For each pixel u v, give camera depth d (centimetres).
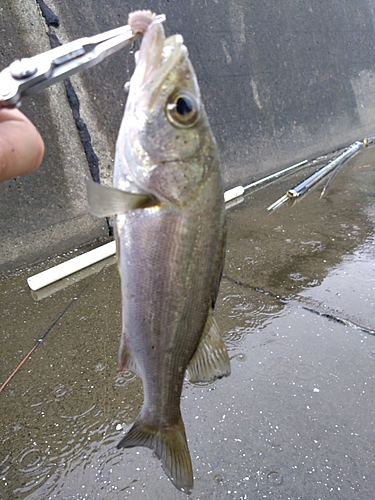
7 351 39
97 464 29
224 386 34
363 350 38
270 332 41
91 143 59
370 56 122
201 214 20
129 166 19
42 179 55
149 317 20
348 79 114
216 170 20
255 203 75
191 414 32
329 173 89
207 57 75
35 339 40
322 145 105
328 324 41
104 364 37
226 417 32
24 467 28
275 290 47
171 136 19
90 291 48
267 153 89
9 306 46
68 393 34
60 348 39
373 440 30
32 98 52
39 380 36
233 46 80
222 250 21
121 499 26
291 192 76
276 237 61
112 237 62
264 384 35
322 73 104
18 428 31
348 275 50
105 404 33
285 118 94
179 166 19
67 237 58
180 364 21
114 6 60
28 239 54
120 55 61
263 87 88
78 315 44
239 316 43
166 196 19
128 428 31
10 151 15
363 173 89
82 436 31
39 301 47
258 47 86
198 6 73
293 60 95
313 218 67
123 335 21
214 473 28
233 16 79
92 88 58
